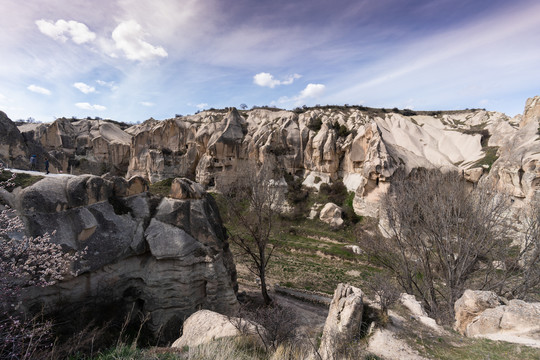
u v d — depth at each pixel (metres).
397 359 9.35
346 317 11.10
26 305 12.03
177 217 17.41
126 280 15.93
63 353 10.27
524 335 10.15
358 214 37.59
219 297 17.86
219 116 63.44
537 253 17.03
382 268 29.16
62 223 14.07
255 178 27.70
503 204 19.78
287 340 11.07
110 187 16.31
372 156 36.31
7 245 8.16
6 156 21.39
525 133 31.25
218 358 7.32
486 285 19.00
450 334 11.30
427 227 21.12
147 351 8.19
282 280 27.00
